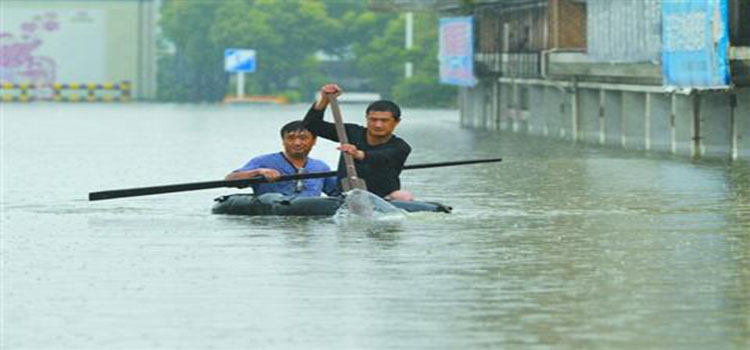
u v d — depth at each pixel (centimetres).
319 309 2047
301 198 3328
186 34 19412
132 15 19525
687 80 6369
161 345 1812
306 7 19400
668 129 7106
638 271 2422
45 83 19412
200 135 8744
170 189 3303
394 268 2453
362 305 2078
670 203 3838
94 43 19475
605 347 1778
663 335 1847
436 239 2880
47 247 2770
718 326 1906
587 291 2198
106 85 19400
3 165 5650
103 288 2242
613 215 3462
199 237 2914
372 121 3353
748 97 6228
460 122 11262
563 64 8369
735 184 4575
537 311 2025
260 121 11394
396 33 19088
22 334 1880
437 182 4634
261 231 3009
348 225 3114
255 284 2277
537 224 3206
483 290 2209
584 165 5653
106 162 5894
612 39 7500
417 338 1844
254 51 18825
